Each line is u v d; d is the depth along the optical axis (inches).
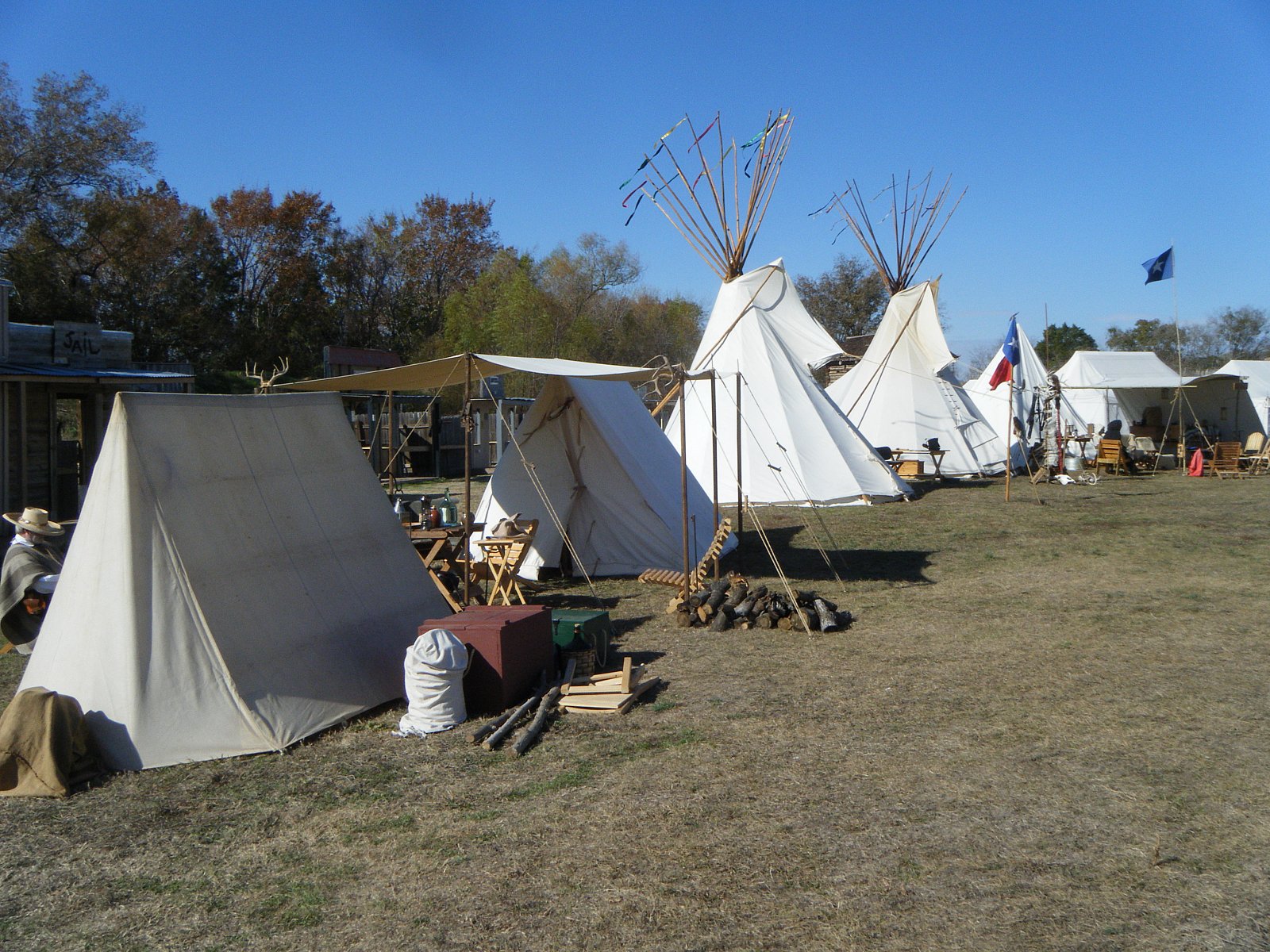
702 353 711.7
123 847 166.1
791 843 161.9
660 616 347.6
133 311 1346.0
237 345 1515.7
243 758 206.2
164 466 221.6
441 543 337.1
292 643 230.2
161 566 213.5
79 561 217.3
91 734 202.1
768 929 135.1
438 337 1633.9
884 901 142.1
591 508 425.4
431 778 195.0
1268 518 591.5
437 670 223.9
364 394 976.3
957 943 130.3
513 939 134.1
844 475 673.0
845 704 239.8
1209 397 1064.2
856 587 397.1
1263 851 155.6
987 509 650.2
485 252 1889.8
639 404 482.3
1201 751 202.2
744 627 324.5
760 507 661.9
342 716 229.5
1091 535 530.3
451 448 1044.5
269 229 1630.2
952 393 932.0
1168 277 828.0
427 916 141.0
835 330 2012.8
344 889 150.3
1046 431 964.0
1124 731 216.4
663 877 150.9
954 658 283.1
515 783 191.6
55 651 215.8
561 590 394.9
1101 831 164.4
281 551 242.2
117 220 1282.0
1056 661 277.6
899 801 178.9
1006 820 169.6
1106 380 1101.7
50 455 599.8
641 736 218.7
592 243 1761.8
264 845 166.1
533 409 433.1
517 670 242.1
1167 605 352.2
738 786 187.6
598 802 181.0
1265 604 350.0
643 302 1963.6
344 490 274.5
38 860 161.9
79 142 1204.5
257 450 250.1
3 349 563.2
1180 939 130.1
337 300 1731.1
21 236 1199.6
